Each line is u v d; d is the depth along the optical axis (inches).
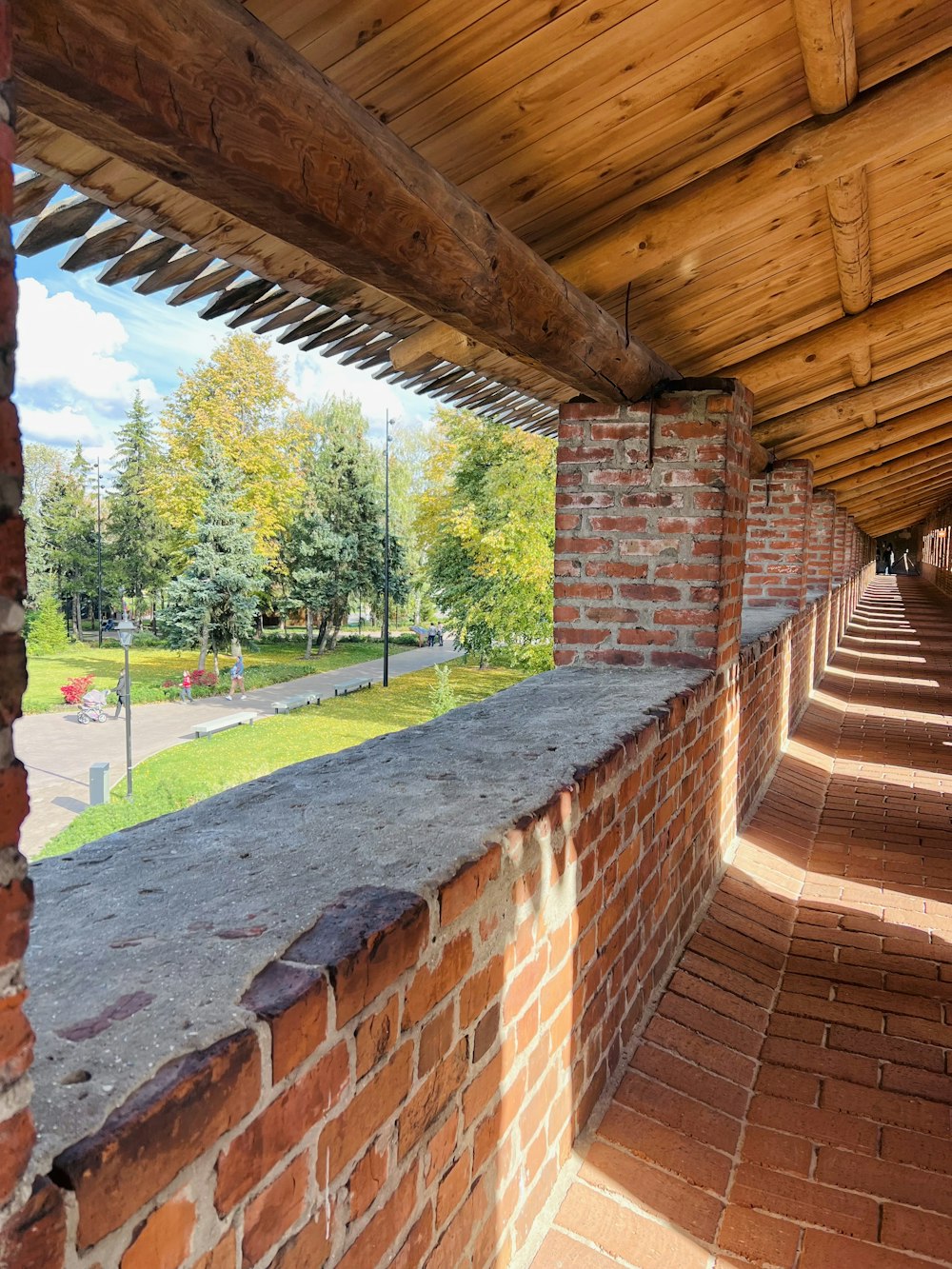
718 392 144.3
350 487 1419.8
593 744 91.4
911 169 112.5
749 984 123.6
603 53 72.5
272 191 52.4
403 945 48.9
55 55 37.3
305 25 61.7
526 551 844.6
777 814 205.0
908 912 153.0
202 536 1039.0
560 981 76.7
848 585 691.4
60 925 47.0
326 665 1192.8
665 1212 79.7
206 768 460.1
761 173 97.3
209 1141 34.8
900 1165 88.5
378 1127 47.7
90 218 69.2
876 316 168.4
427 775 79.3
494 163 84.3
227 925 47.1
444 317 83.4
